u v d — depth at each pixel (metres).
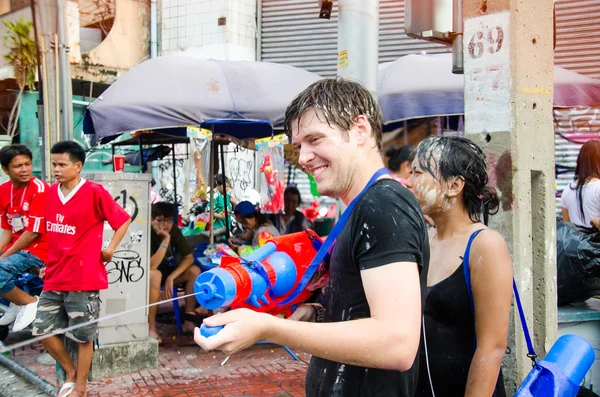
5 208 5.31
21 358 5.40
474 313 2.02
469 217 2.20
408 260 1.31
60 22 5.59
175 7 11.13
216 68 5.80
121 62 11.45
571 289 3.36
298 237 1.63
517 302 2.20
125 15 11.47
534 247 2.82
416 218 1.38
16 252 5.00
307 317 1.64
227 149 9.62
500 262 1.97
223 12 10.52
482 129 2.78
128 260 4.97
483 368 1.93
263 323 1.28
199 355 5.44
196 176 5.54
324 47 10.12
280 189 6.30
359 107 1.46
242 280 1.42
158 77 5.50
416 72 6.06
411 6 3.74
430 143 2.21
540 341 2.79
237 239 6.46
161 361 5.25
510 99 2.67
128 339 4.97
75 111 11.17
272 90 5.70
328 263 1.57
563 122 8.12
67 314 4.09
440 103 5.79
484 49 2.77
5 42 11.13
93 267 4.00
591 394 2.44
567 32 8.11
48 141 5.58
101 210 4.04
